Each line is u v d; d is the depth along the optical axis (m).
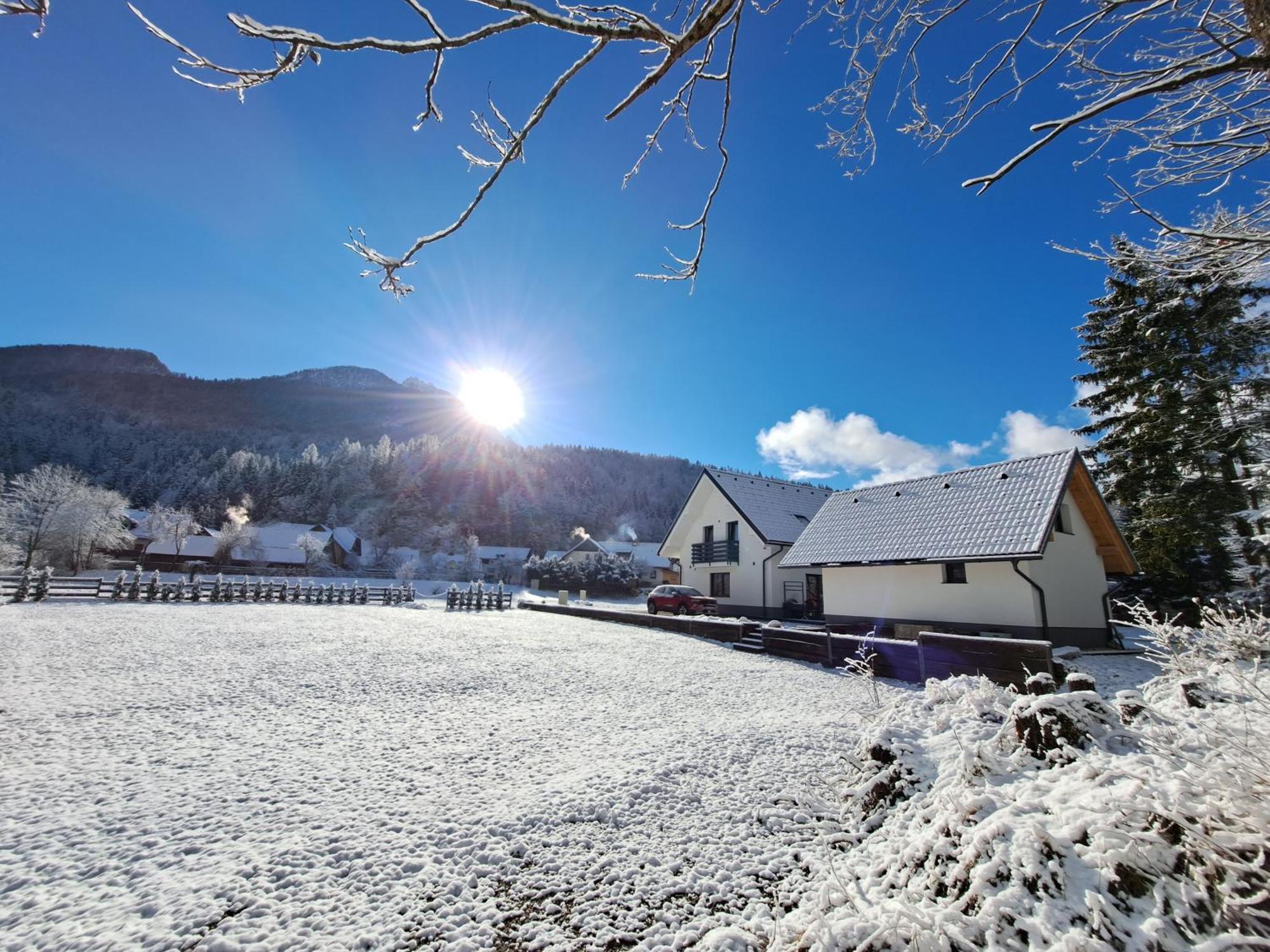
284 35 1.58
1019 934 1.86
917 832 2.78
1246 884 1.65
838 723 5.95
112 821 3.83
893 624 14.45
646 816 3.88
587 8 2.02
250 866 3.28
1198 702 3.49
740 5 2.16
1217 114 2.84
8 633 10.80
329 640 11.97
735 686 8.20
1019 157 2.31
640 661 10.38
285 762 4.94
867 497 17.78
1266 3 1.88
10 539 34.28
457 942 2.66
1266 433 8.09
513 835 3.63
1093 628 13.20
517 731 5.91
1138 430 15.75
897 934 2.02
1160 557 14.63
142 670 8.35
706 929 2.75
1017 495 13.35
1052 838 2.07
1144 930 1.67
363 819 3.86
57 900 2.96
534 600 24.52
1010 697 3.97
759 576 21.72
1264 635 3.88
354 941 2.65
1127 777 2.23
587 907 2.93
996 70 2.78
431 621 17.22
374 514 77.75
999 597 12.37
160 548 48.97
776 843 3.54
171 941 2.65
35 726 5.70
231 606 18.84
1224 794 1.88
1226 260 3.21
